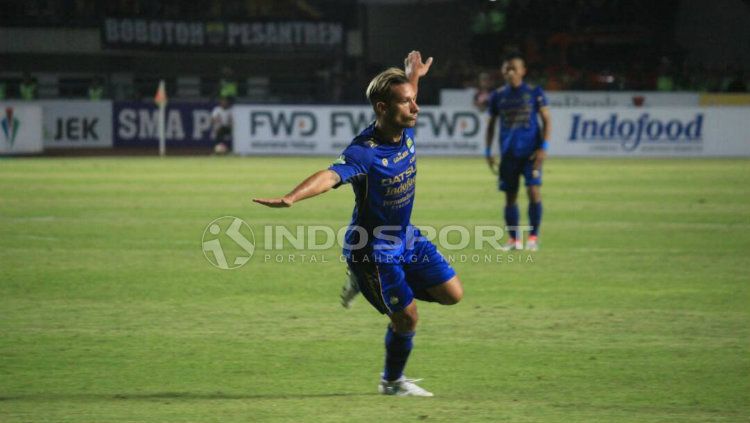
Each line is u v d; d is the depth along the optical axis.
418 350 18.06
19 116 75.44
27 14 96.88
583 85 92.25
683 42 100.00
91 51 98.06
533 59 99.94
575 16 101.50
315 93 101.50
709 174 58.34
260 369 16.70
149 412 13.95
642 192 48.12
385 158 14.26
